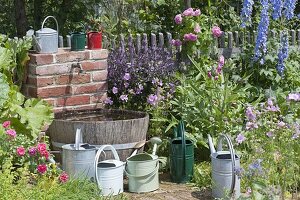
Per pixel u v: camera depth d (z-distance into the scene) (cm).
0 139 613
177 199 621
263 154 575
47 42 705
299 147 558
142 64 789
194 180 674
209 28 917
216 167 611
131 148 670
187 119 739
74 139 659
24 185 532
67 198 531
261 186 502
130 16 1245
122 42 838
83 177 599
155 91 781
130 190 639
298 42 1005
